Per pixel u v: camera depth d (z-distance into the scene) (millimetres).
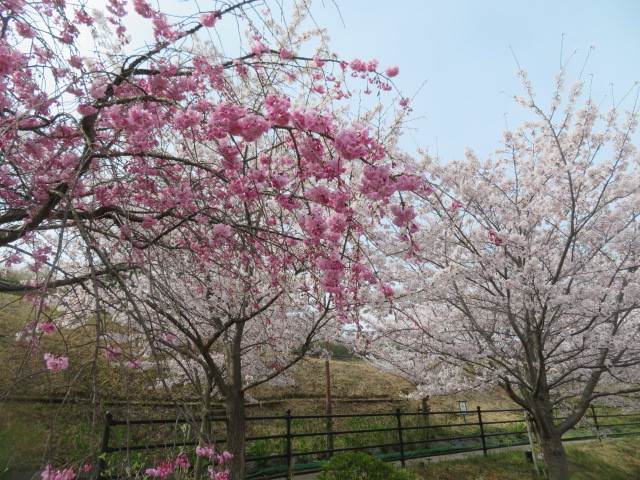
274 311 6609
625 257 7684
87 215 3031
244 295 5016
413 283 6875
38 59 3447
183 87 3285
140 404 6980
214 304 5219
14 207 2859
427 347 8023
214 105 3203
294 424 9953
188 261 3875
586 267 7512
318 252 3074
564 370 8273
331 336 8039
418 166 7332
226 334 5543
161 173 3479
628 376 7895
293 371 9617
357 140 2408
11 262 3564
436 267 7969
